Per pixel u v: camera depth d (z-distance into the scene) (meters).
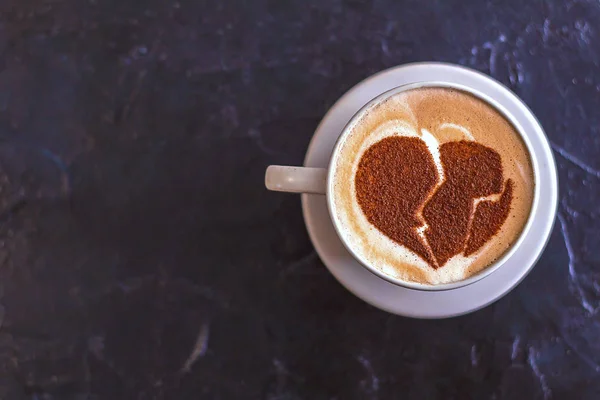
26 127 0.45
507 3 0.44
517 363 0.42
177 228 0.44
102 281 0.44
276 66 0.44
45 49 0.45
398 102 0.38
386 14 0.44
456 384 0.42
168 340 0.43
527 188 0.37
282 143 0.44
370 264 0.37
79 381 0.44
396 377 0.43
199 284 0.44
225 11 0.45
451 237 0.37
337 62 0.44
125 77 0.45
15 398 0.43
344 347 0.43
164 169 0.44
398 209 0.38
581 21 0.44
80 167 0.45
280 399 0.43
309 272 0.43
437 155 0.38
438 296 0.39
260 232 0.44
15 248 0.44
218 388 0.43
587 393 0.42
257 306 0.43
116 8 0.45
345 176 0.38
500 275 0.39
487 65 0.44
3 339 0.44
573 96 0.44
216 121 0.44
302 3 0.45
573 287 0.43
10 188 0.45
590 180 0.43
